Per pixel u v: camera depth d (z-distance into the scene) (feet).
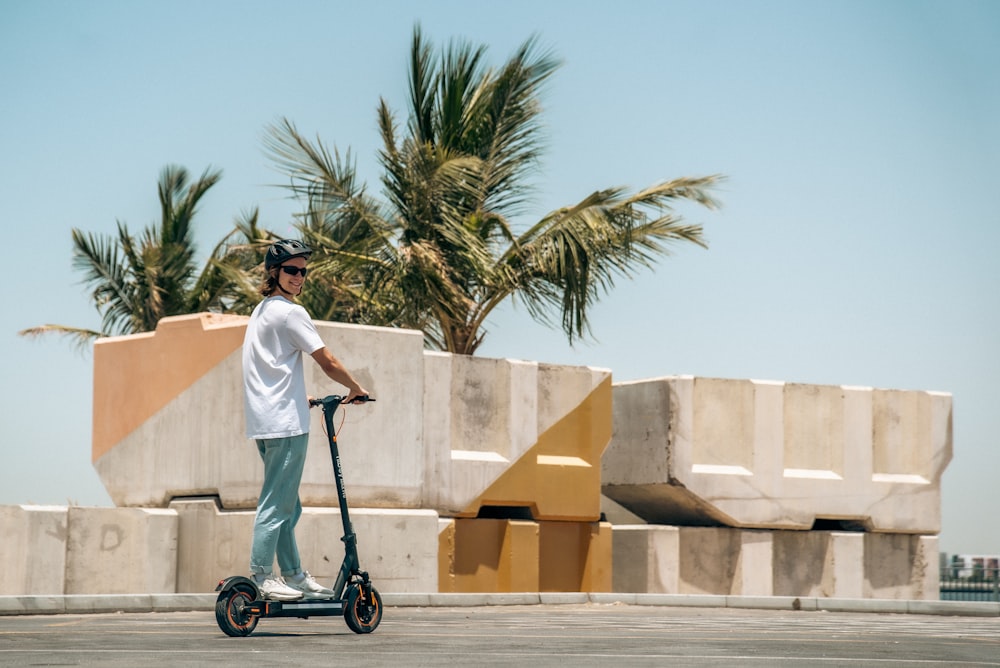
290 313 21.48
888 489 47.11
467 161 55.57
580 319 56.95
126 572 35.94
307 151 57.26
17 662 16.35
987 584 50.26
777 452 45.47
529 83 59.31
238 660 16.78
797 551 45.73
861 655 19.67
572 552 42.24
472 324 58.59
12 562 33.76
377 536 37.14
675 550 43.42
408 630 23.89
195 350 38.09
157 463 38.86
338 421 37.27
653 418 44.78
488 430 40.93
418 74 58.70
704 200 55.93
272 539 21.18
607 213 56.24
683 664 17.22
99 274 86.94
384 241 59.06
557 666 16.61
